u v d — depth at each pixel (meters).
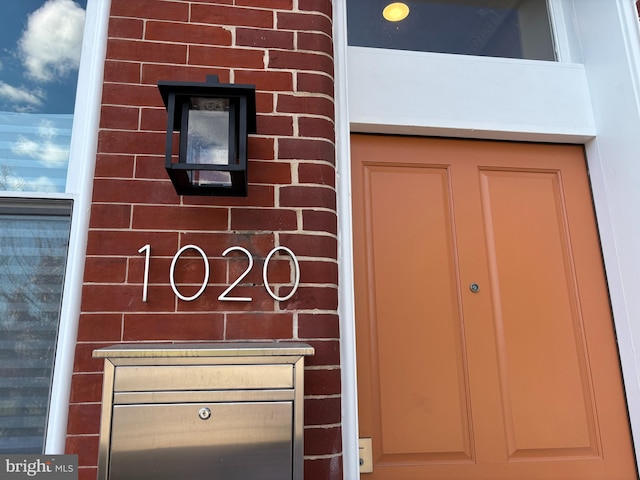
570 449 1.50
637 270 1.52
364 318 1.53
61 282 1.33
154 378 0.99
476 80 1.70
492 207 1.68
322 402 1.18
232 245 1.24
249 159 1.30
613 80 1.63
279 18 1.42
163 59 1.33
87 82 1.41
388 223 1.62
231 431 0.99
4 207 1.34
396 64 1.66
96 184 1.23
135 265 1.19
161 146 1.28
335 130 1.44
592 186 1.73
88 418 1.10
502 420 1.50
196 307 1.19
